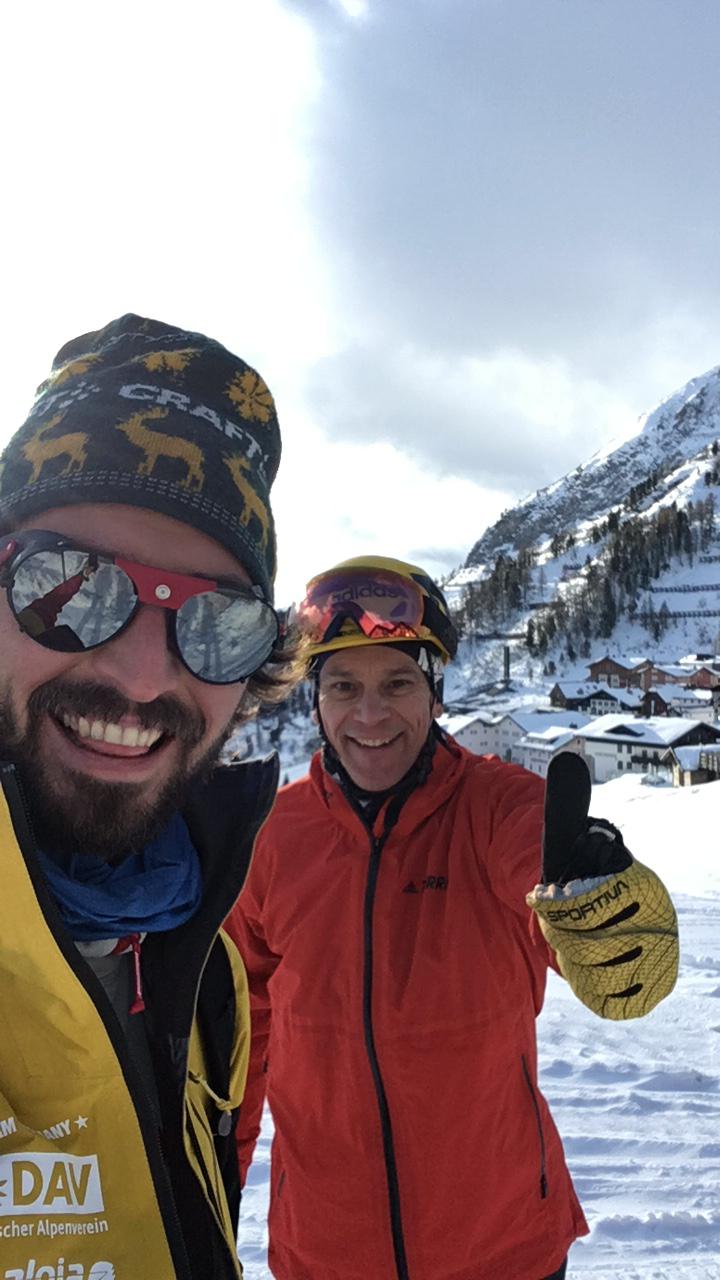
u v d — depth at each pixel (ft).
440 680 3.15
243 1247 4.96
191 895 1.75
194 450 1.73
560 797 1.83
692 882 21.39
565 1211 2.92
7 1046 1.30
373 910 2.87
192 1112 1.84
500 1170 2.76
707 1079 7.30
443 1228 2.71
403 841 2.93
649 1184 5.58
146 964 1.75
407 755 2.95
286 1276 2.96
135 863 1.72
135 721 1.62
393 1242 2.72
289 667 2.51
